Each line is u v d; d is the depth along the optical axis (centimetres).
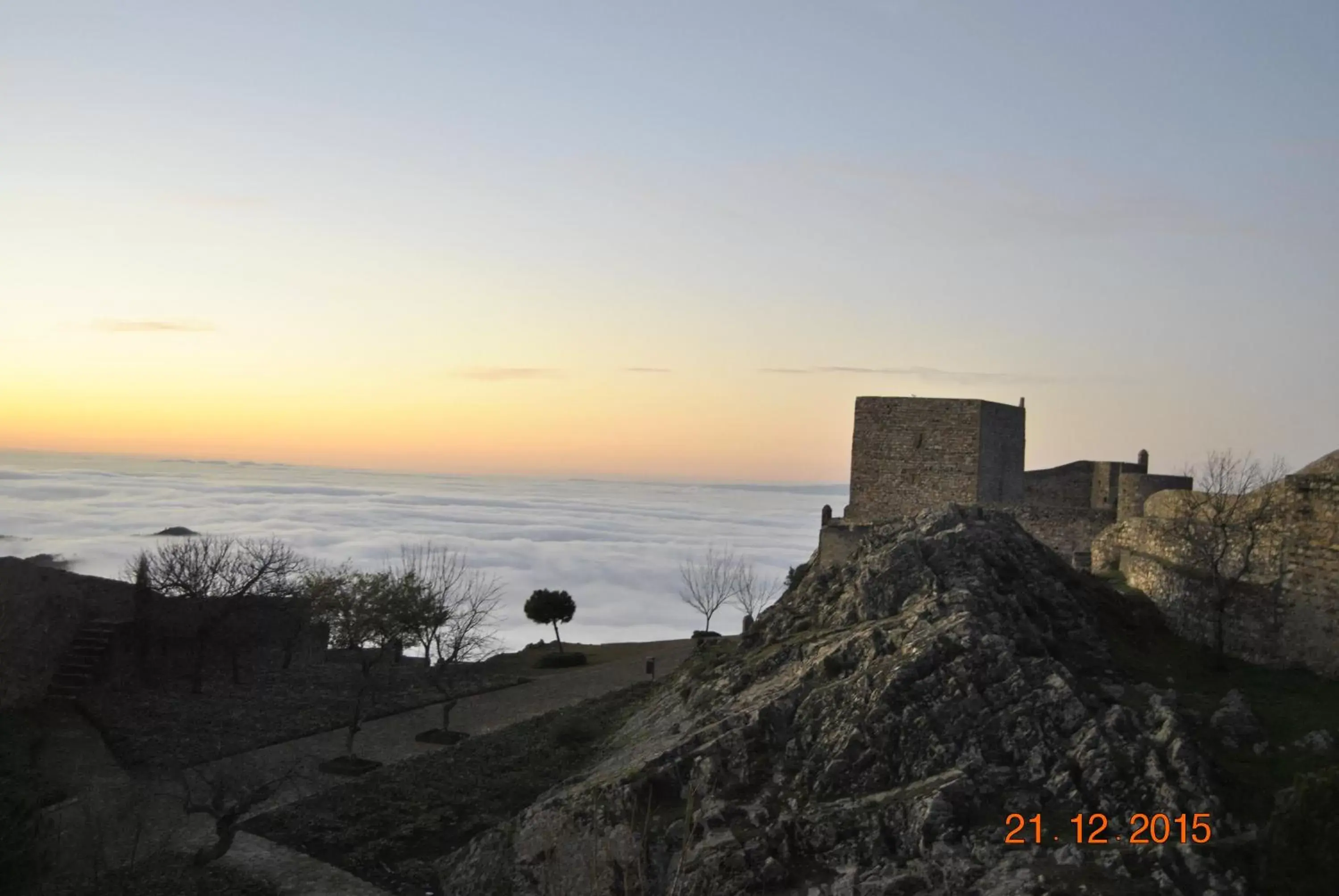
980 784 2322
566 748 3734
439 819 3164
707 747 2708
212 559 7094
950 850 2156
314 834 3081
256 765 3691
